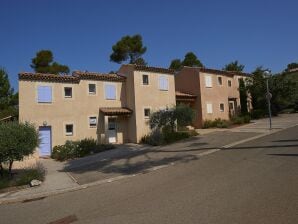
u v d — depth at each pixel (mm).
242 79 37438
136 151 21234
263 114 36250
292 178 9547
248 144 17953
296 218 6398
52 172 16781
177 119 26281
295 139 17703
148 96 27281
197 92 32562
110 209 8609
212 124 31375
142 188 10781
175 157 16578
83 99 25266
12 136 13969
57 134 23797
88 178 13945
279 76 36031
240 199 8016
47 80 23703
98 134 25688
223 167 12508
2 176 14492
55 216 8648
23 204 10836
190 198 8641
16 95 39312
